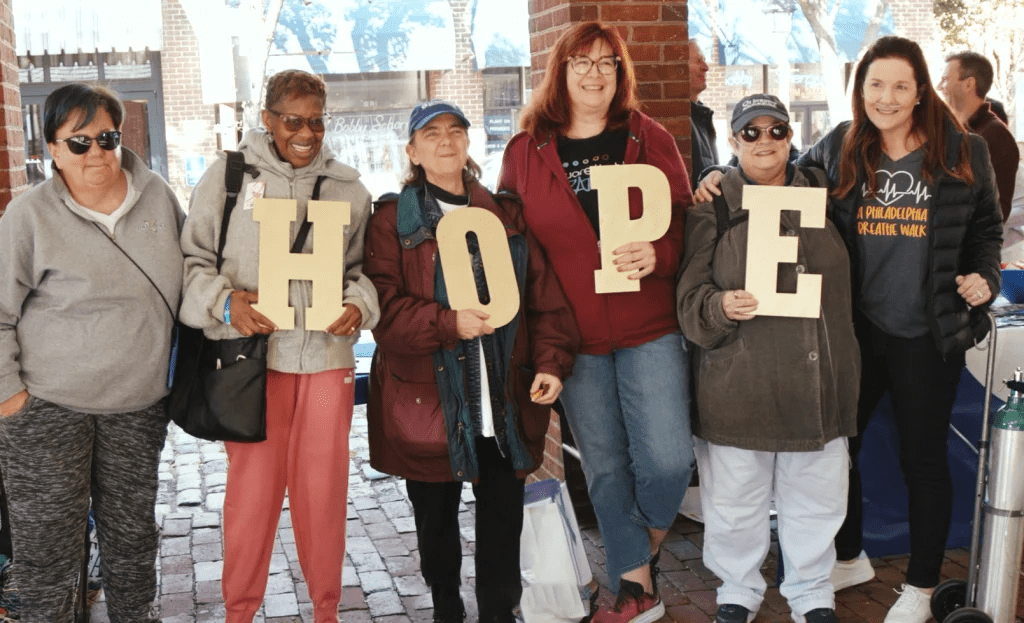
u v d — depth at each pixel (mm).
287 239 3256
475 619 3842
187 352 3338
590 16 4480
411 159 3432
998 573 3422
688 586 4105
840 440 3537
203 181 3309
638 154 3543
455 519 3541
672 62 4621
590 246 3498
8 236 3107
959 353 3477
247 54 15281
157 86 15703
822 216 3369
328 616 3592
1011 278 4797
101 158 3111
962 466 4289
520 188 3557
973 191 3443
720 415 3494
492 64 16359
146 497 3418
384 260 3396
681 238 3570
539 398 3373
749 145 3420
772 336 3418
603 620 3752
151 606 3578
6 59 5070
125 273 3188
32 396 3176
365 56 15930
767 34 16719
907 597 3635
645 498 3617
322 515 3479
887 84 3377
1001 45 17641
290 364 3352
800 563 3578
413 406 3352
